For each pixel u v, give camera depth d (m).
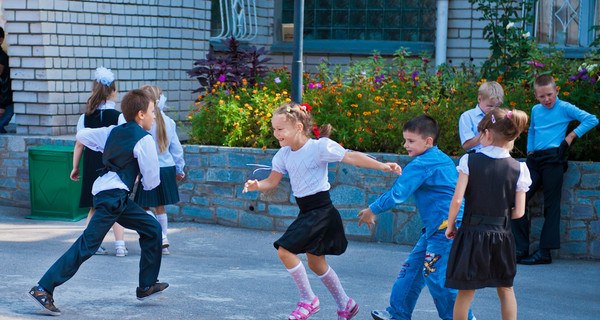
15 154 8.09
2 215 7.69
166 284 4.75
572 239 6.41
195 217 7.50
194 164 7.43
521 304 4.96
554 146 6.11
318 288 5.24
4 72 8.45
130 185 4.50
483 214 3.70
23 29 8.02
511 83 8.17
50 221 7.47
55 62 8.12
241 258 6.18
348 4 11.13
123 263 5.79
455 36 10.31
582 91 6.78
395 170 4.09
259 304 4.70
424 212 4.13
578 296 5.23
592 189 6.34
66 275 4.23
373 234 6.84
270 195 7.15
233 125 7.42
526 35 8.67
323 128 4.59
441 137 6.80
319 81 8.62
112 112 6.20
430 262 4.05
